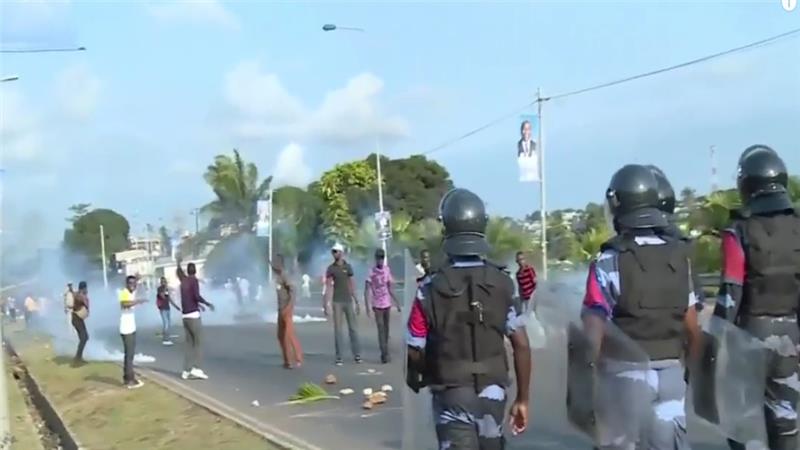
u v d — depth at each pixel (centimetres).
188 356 1644
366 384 1399
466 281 524
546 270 2081
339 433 1007
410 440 582
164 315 2641
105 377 1784
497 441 530
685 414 536
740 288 604
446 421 528
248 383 1505
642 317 505
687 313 519
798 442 620
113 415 1324
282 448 955
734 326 593
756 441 601
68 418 1371
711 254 1348
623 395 509
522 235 2961
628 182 520
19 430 1406
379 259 1667
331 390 1348
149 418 1253
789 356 605
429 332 531
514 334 534
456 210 534
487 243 536
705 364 575
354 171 7050
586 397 524
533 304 576
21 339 3459
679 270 512
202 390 1460
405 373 559
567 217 4016
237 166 6888
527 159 3209
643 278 505
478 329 522
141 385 1599
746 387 590
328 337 2284
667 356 509
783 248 603
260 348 2159
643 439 509
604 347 514
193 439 1059
